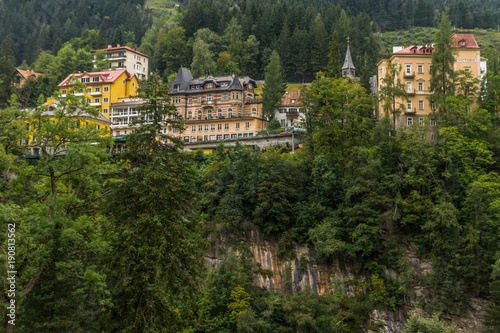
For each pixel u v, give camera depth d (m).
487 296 61.91
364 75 108.75
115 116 123.88
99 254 38.09
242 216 72.94
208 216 74.00
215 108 117.94
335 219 70.56
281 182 74.00
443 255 65.44
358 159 72.31
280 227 72.50
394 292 64.94
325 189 72.44
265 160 76.94
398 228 70.12
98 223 39.94
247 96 121.25
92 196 40.44
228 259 68.00
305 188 76.31
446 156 72.31
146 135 40.44
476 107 79.75
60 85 129.62
